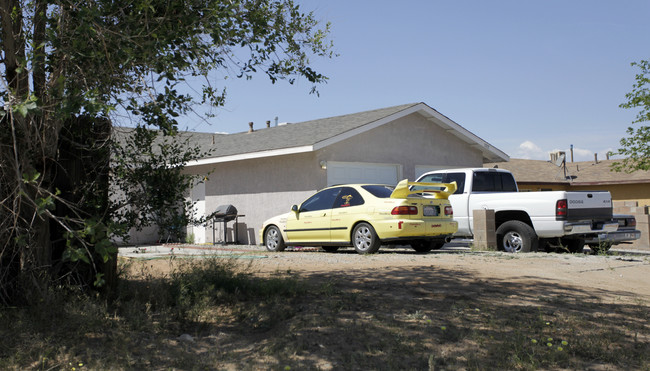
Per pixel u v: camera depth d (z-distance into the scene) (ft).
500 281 25.34
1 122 17.11
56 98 15.66
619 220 41.34
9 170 17.43
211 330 17.98
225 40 20.67
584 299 22.31
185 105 19.52
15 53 17.63
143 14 17.19
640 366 15.15
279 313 18.99
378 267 29.22
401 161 57.41
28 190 17.97
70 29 17.01
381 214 36.14
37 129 16.44
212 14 18.49
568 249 41.75
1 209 17.35
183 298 20.11
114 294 20.44
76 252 14.37
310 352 15.62
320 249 45.75
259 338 17.19
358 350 15.74
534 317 19.08
